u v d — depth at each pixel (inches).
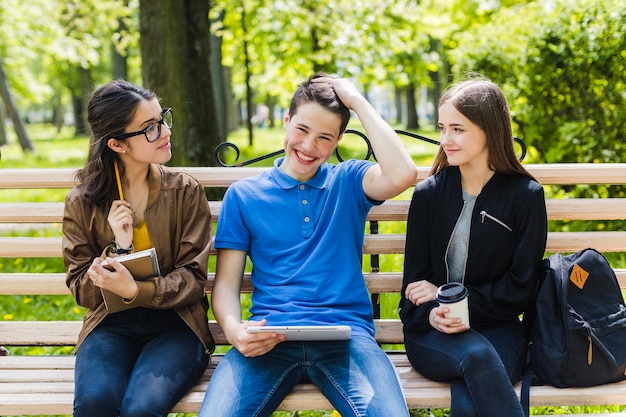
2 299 193.0
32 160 611.8
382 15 449.4
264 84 612.4
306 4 445.4
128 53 791.1
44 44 618.2
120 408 93.0
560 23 230.4
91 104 104.4
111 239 105.7
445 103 105.3
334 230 105.5
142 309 105.7
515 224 104.3
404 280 109.6
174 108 284.4
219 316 103.0
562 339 99.3
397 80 610.5
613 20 216.2
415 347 104.2
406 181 101.5
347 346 97.7
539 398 98.1
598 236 117.6
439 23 477.1
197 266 105.2
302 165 104.5
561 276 101.4
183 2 284.5
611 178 117.6
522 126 251.8
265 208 107.0
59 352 161.0
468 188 108.3
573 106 231.9
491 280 106.3
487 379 93.0
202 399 98.3
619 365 100.3
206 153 297.6
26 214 118.7
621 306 103.4
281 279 105.1
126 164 107.3
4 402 97.7
